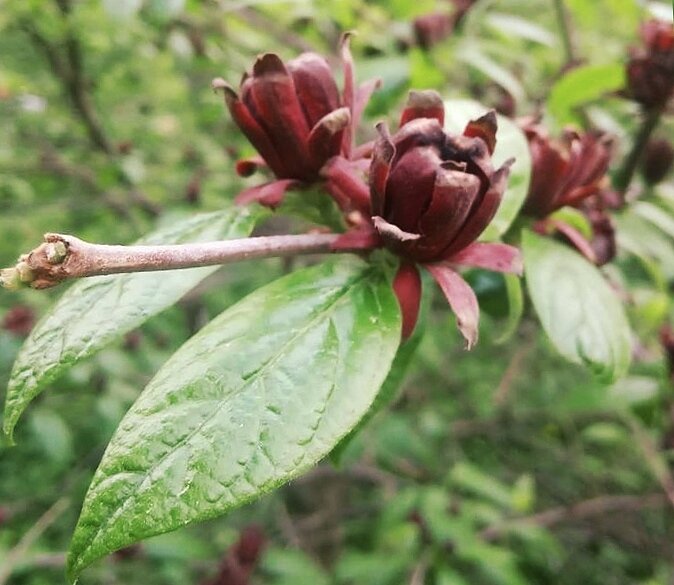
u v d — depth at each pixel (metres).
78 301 0.12
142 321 0.12
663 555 0.45
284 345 0.11
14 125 0.52
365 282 0.12
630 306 0.26
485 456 0.56
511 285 0.16
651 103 0.22
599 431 0.35
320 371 0.11
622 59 0.27
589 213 0.19
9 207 0.53
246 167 0.14
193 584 0.44
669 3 0.24
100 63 0.51
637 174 0.27
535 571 0.52
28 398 0.12
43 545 0.43
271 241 0.11
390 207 0.12
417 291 0.12
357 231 0.12
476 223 0.12
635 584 0.50
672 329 0.28
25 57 0.56
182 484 0.10
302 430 0.10
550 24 0.45
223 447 0.10
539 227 0.17
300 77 0.13
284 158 0.13
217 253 0.11
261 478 0.10
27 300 0.46
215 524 0.49
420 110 0.12
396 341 0.12
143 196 0.46
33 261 0.09
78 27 0.40
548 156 0.16
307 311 0.12
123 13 0.27
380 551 0.42
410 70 0.30
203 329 0.11
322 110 0.13
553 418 0.41
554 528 0.50
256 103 0.13
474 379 0.53
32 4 0.39
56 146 0.53
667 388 0.25
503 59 0.38
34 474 0.49
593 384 0.26
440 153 0.12
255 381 0.11
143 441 0.10
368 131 0.30
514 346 0.51
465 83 0.33
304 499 0.54
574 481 0.53
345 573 0.40
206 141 0.56
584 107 0.28
